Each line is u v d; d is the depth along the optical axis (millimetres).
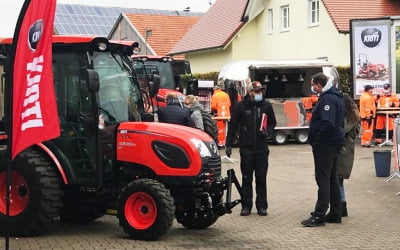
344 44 26359
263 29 33062
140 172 8273
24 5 6379
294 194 11930
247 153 9750
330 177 9211
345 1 27234
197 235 8461
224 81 22047
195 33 37750
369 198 11453
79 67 8336
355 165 16031
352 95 22094
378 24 21766
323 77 8844
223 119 20031
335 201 9258
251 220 9523
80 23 50188
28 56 6418
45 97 6391
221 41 32812
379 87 21797
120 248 7621
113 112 8469
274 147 21203
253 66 21547
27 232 8195
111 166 8352
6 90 7562
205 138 8461
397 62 21734
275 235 8492
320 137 8867
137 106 8906
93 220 9516
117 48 8766
